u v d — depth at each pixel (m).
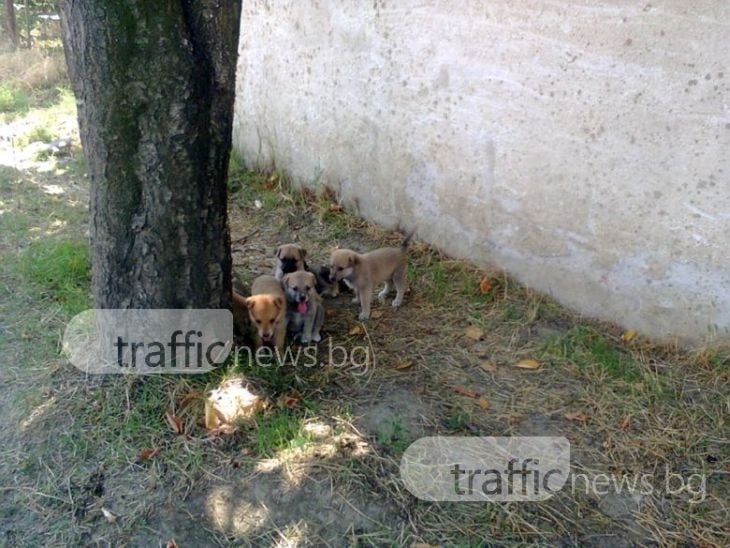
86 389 1.73
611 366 1.96
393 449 1.61
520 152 2.24
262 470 1.54
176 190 1.63
